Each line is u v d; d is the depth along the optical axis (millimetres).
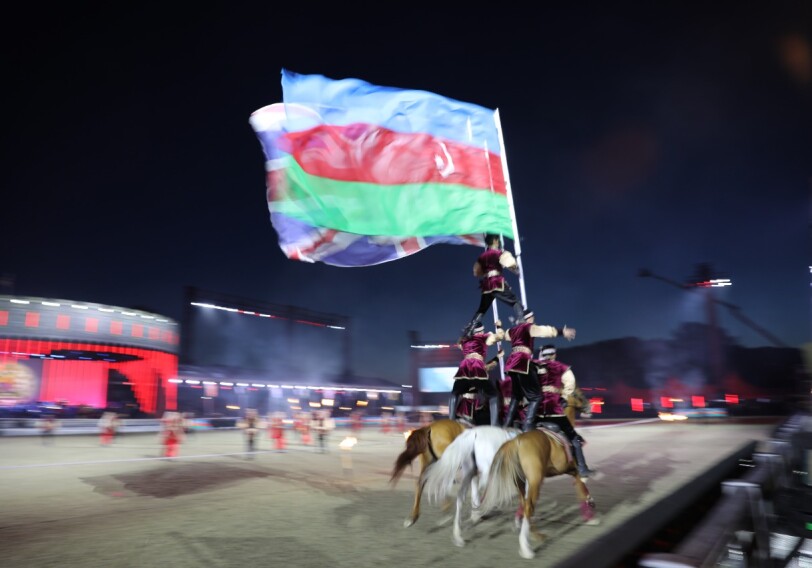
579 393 11961
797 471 7957
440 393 67375
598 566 4898
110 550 8031
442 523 9820
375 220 10977
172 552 7902
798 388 13109
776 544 5348
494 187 12180
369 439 38938
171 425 25156
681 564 2346
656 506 9070
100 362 52938
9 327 44781
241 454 25781
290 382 63938
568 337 9633
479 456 8711
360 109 11055
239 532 9141
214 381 58062
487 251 10227
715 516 3281
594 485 13789
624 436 31750
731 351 69062
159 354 55344
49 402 47469
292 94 10398
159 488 14547
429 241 11648
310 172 10430
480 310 10391
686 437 30375
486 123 12430
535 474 8039
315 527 9508
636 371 82250
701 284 34438
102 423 32188
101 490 14250
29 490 14344
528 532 7895
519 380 9531
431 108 11805
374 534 8984
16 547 8258
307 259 10359
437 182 11648
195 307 60000
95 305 49406
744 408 56688
